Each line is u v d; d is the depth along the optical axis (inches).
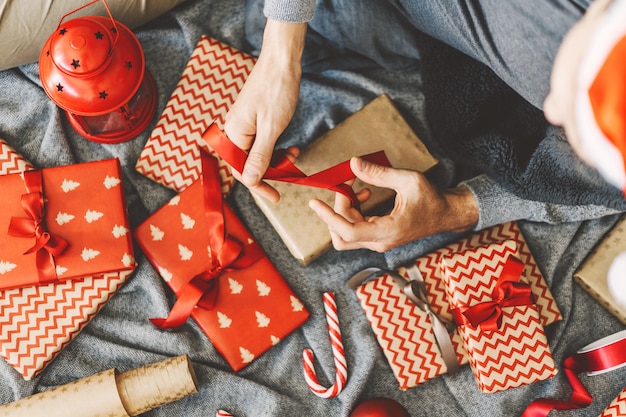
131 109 44.4
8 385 43.2
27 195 40.8
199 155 45.5
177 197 44.4
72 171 42.3
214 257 42.6
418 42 45.2
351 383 43.6
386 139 44.8
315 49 47.6
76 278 41.9
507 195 43.1
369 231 37.8
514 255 42.5
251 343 43.2
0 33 42.4
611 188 35.1
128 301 44.9
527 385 44.5
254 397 43.4
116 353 43.4
